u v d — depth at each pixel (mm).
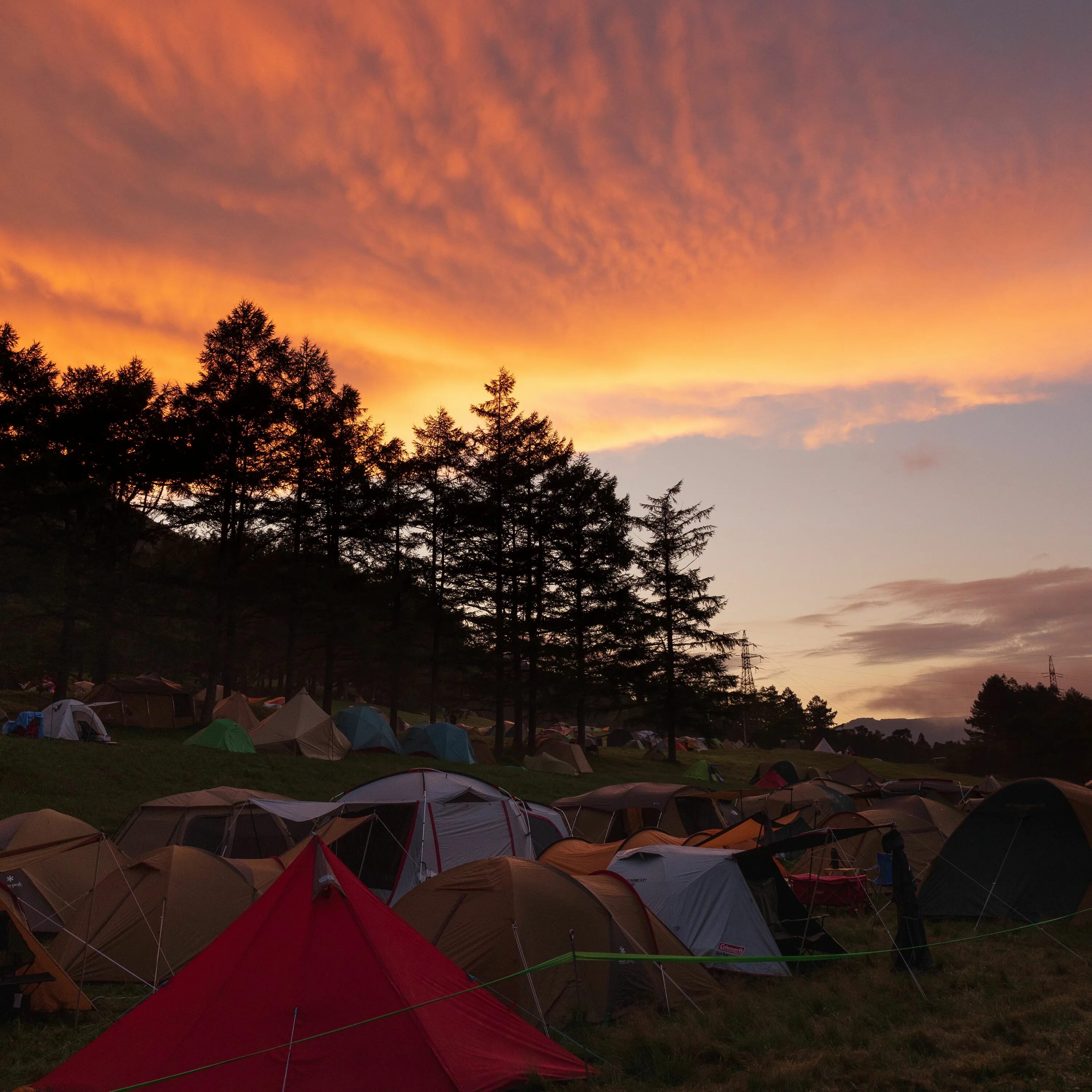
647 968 10000
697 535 52906
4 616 35406
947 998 9641
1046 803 14719
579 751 42250
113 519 40094
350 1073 6820
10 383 36312
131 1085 6664
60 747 26547
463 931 10039
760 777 44281
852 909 15438
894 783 30656
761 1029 8836
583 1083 7414
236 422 39719
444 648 47062
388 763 33000
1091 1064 7238
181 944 11328
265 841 17062
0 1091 7613
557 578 47938
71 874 13000
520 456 48719
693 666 51250
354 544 43250
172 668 42750
